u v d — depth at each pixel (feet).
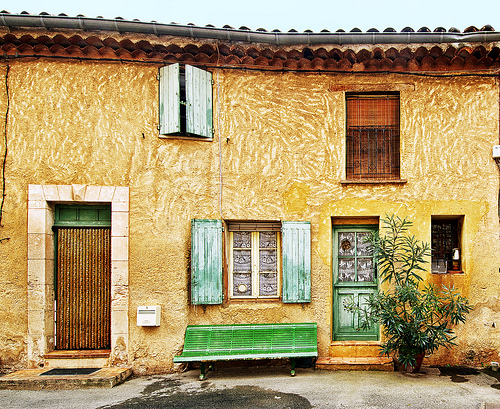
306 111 18.85
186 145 18.43
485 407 13.19
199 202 18.39
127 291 17.72
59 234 18.30
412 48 17.72
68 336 18.21
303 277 18.30
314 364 17.90
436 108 18.78
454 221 19.60
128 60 18.24
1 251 17.40
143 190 18.08
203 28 17.11
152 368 17.61
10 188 17.61
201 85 18.31
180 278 17.98
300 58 18.29
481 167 18.57
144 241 17.94
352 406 13.41
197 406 13.67
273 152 18.75
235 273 19.39
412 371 17.29
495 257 18.30
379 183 18.57
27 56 17.81
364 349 18.34
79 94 18.07
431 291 16.63
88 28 16.92
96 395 14.90
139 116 18.25
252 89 18.80
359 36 17.22
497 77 18.63
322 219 18.62
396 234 16.79
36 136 17.83
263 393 14.78
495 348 17.99
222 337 17.58
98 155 18.03
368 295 19.10
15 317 17.33
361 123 19.36
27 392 15.30
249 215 18.60
